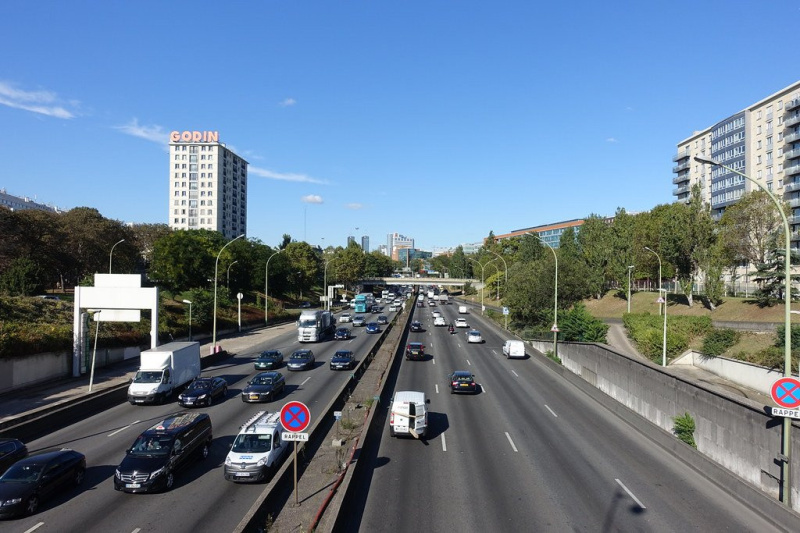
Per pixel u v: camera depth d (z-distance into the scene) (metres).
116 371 38.59
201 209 163.00
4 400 29.34
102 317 36.91
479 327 74.12
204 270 79.12
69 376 36.25
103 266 81.56
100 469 18.20
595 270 82.38
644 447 20.80
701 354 39.59
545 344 49.22
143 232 109.12
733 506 15.07
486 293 135.12
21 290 52.47
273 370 39.12
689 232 57.00
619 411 26.06
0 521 13.95
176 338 51.81
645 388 27.09
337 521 12.55
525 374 38.38
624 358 30.16
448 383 34.12
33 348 33.19
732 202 93.88
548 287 61.53
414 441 21.30
